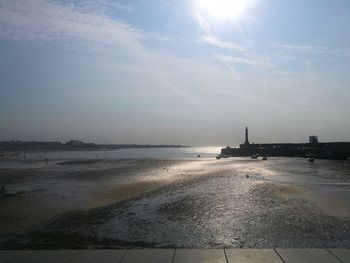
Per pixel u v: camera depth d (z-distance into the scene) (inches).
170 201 944.9
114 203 954.1
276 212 783.7
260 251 362.9
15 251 377.4
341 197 983.6
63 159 4084.6
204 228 659.4
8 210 906.1
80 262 341.7
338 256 345.7
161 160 3521.2
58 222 751.1
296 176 1605.6
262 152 4232.3
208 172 1844.2
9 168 2640.3
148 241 585.9
